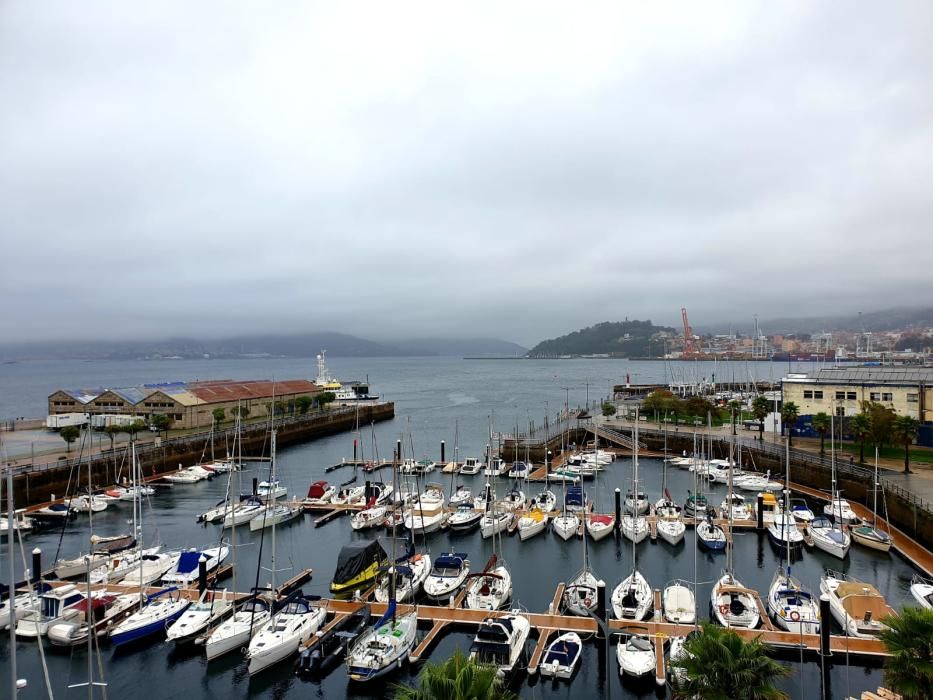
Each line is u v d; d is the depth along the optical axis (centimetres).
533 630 4356
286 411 17238
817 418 9919
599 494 9162
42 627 4381
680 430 13262
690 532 6994
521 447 11650
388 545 6656
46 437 13262
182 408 13800
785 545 6253
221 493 9312
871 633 4166
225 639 4166
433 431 16300
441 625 4431
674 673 3531
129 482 9381
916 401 10681
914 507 6412
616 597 4769
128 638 4291
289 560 6175
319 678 3988
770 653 4028
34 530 7356
